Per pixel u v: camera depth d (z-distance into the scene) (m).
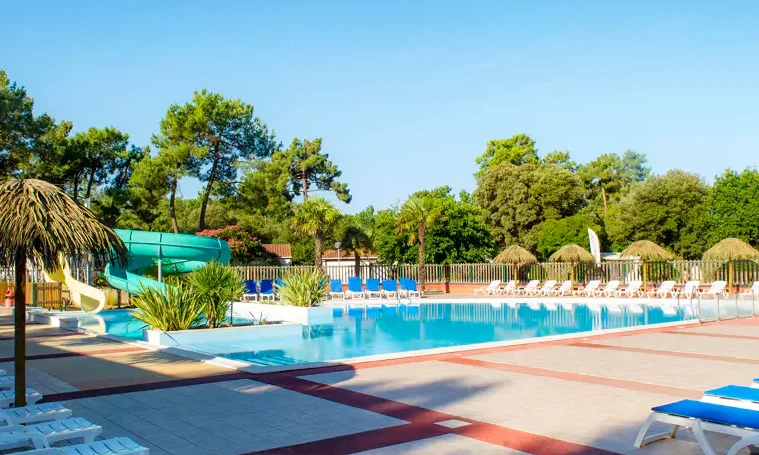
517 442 6.07
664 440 6.12
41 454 4.80
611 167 74.81
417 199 33.34
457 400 7.93
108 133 42.75
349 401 7.93
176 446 6.04
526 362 10.95
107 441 4.99
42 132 34.12
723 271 28.36
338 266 36.50
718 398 6.15
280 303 22.16
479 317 21.97
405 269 36.34
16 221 6.38
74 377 9.69
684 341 13.78
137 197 39.03
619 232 45.97
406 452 5.79
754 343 13.38
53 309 23.55
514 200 49.28
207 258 23.28
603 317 21.58
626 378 9.38
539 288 31.52
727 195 40.31
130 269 23.55
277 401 7.95
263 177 40.94
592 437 6.21
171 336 14.34
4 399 7.17
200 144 40.25
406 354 11.66
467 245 40.12
